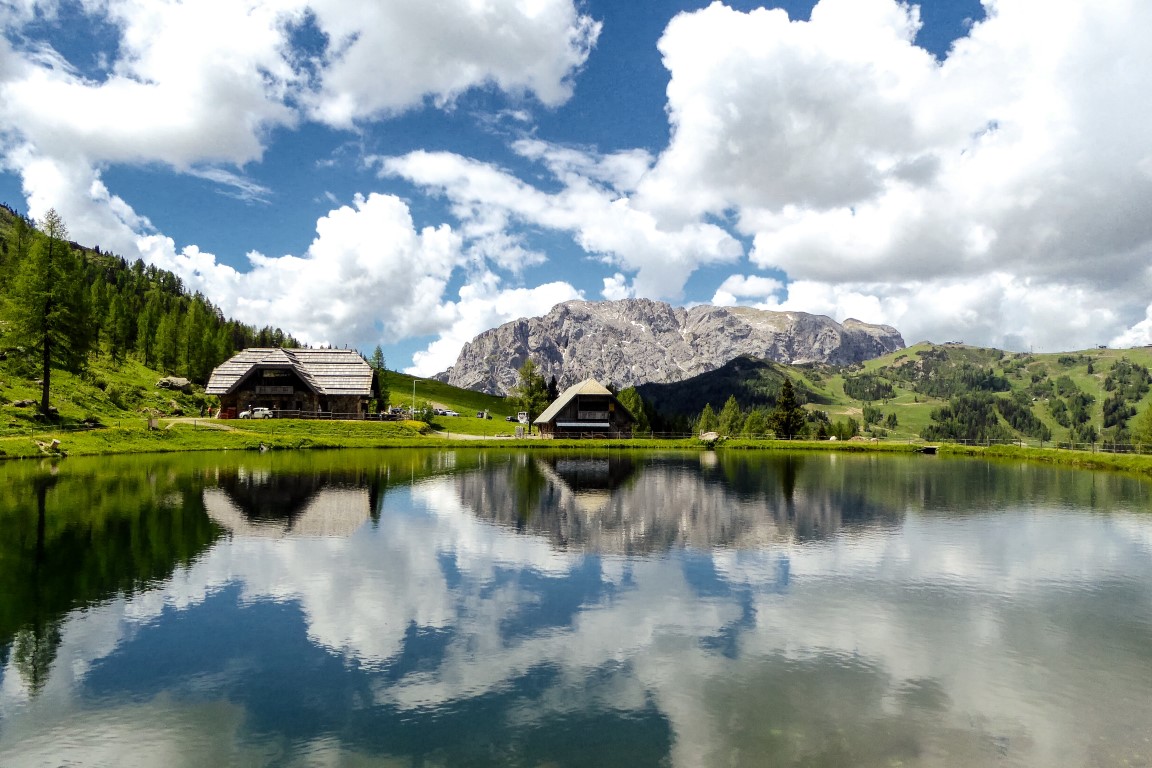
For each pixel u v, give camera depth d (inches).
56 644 718.5
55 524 1285.7
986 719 576.1
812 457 3730.3
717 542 1251.2
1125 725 569.0
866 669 677.9
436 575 995.3
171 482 1891.0
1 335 3211.1
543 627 784.9
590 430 5032.0
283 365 4628.4
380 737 535.2
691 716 573.3
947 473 2768.2
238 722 560.1
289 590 911.7
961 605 890.7
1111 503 1855.3
